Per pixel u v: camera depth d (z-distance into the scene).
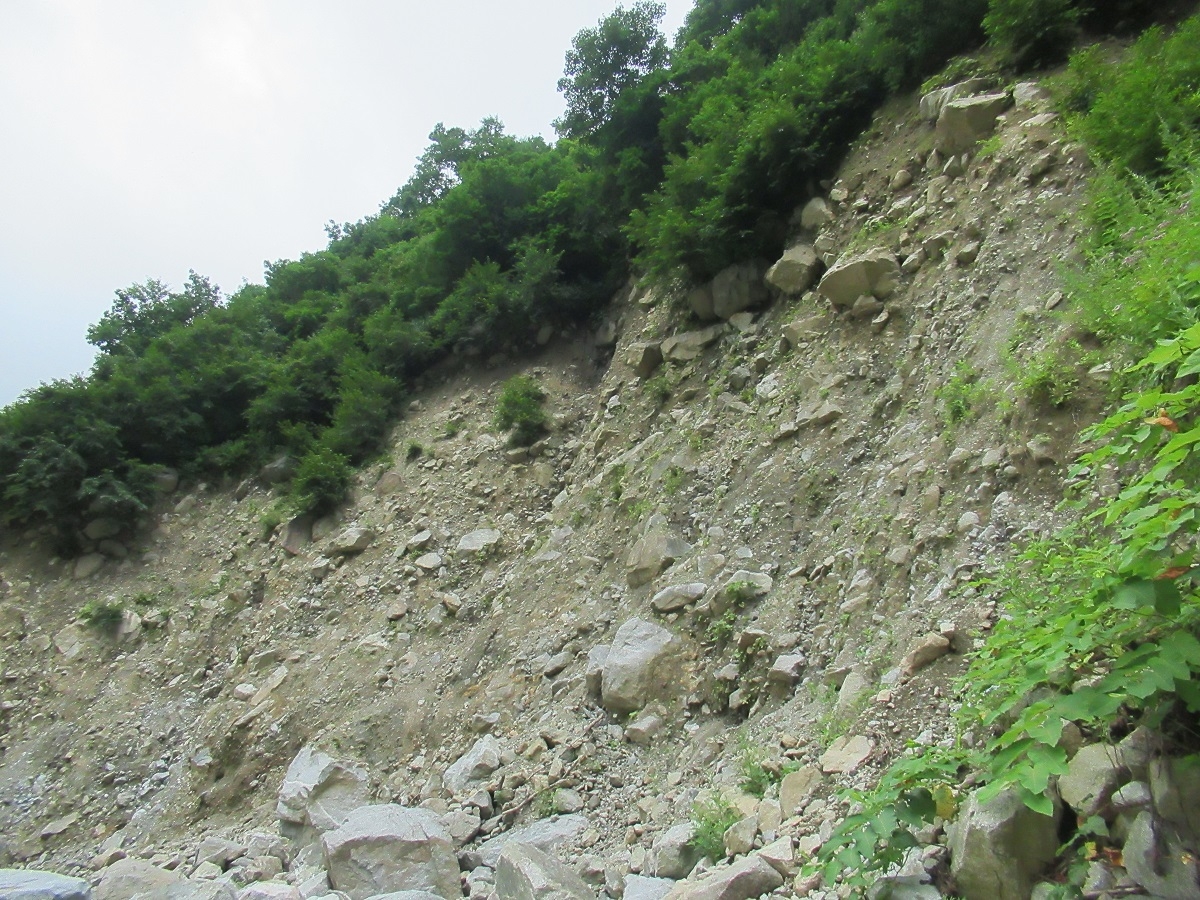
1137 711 2.96
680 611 8.24
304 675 11.87
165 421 18.03
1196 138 6.07
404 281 19.78
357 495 15.35
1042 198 7.69
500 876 5.03
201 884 6.42
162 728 12.59
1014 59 9.83
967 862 2.93
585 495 11.70
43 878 5.49
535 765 7.66
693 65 16.22
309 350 19.02
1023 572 4.68
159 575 15.97
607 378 14.33
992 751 3.11
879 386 8.58
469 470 14.70
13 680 14.25
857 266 9.35
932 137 10.24
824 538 7.63
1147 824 2.58
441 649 11.18
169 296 24.72
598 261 17.47
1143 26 9.30
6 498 16.94
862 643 6.07
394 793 8.75
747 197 11.83
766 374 10.38
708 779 6.21
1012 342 6.64
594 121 17.84
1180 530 2.73
